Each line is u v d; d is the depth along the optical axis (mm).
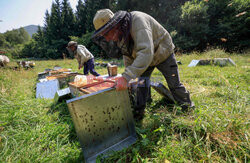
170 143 1194
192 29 13414
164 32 1434
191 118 1475
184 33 13867
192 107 1672
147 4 15008
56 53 23688
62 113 1989
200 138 1245
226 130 1209
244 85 2348
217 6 14133
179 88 1660
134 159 1063
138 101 1754
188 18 13273
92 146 1127
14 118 1698
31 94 2947
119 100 1262
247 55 7801
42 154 1207
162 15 15148
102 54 13500
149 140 1295
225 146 1105
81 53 3559
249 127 1207
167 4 14391
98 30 1133
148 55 1120
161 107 1918
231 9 13516
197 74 3668
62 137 1472
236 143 1075
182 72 4141
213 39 14344
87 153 1098
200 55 8250
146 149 1209
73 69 6969
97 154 1157
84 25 26297
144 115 1828
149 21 1266
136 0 15117
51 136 1432
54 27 27219
